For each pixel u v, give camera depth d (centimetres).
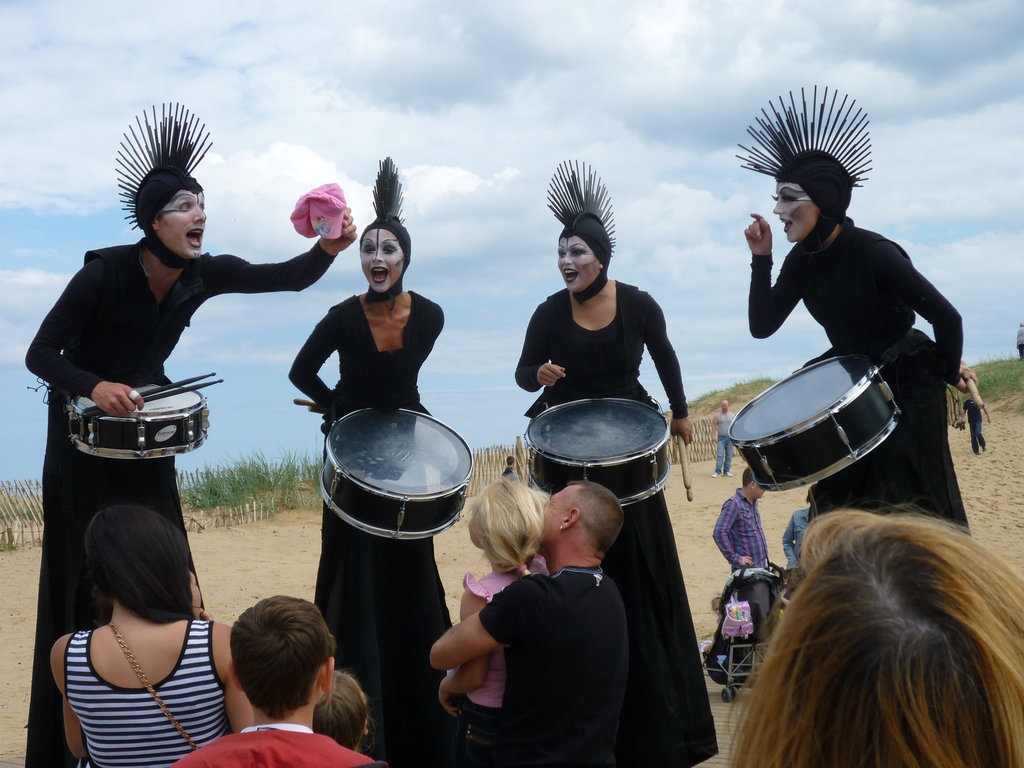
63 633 409
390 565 475
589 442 445
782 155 430
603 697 318
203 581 1332
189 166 420
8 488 1639
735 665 706
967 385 438
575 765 312
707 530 1719
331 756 219
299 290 439
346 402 491
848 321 418
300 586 1313
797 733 94
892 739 89
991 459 2314
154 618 264
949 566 95
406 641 476
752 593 713
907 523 103
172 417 394
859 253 410
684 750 459
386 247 464
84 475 411
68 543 409
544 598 319
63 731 409
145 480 419
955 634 91
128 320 410
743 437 398
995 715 88
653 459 436
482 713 336
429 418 494
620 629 329
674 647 463
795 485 389
